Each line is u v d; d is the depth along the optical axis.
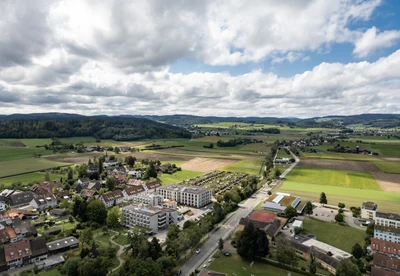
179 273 121.75
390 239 153.25
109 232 166.50
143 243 128.12
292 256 130.12
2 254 127.50
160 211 179.62
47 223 178.12
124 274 111.31
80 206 184.38
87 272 112.38
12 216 184.38
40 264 128.25
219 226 178.50
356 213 196.75
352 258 132.88
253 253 135.38
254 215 185.12
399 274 114.56
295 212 194.38
